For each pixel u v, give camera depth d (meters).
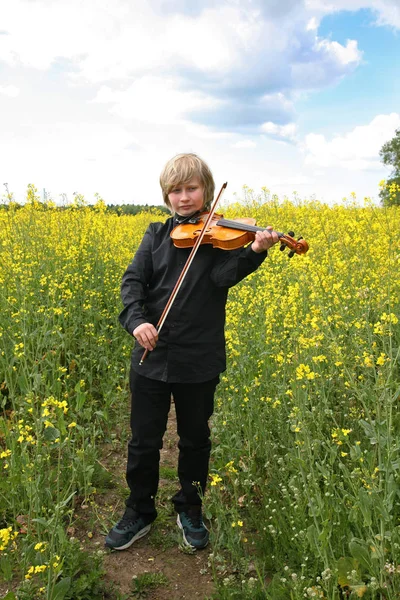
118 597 2.76
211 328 3.02
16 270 4.81
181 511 3.26
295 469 3.09
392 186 5.29
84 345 4.96
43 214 7.01
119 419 4.40
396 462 2.50
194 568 3.01
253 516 3.10
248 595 2.59
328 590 2.36
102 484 3.72
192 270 2.98
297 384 2.95
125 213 13.43
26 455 2.98
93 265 6.44
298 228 8.20
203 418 3.11
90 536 3.21
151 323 3.04
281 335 3.94
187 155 3.03
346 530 2.75
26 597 2.51
